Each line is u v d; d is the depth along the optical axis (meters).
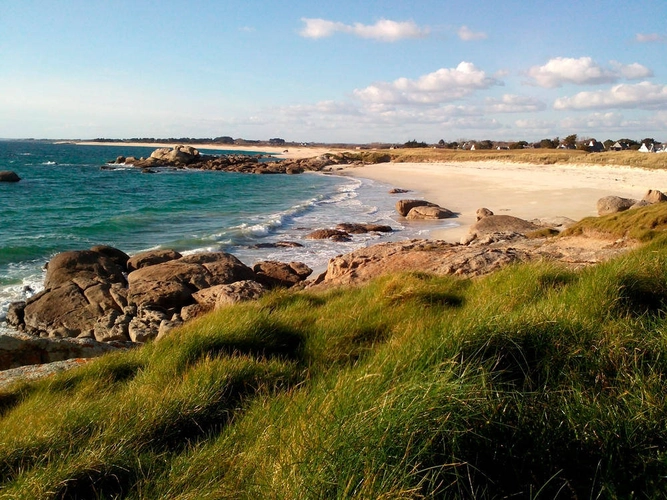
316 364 5.07
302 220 31.56
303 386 4.47
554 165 65.38
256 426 3.57
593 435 2.69
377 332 5.80
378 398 2.90
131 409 4.03
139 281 14.16
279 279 16.17
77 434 3.79
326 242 24.02
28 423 4.21
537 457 2.62
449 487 2.47
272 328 6.03
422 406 2.73
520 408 2.85
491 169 68.25
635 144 102.88
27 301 13.78
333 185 58.53
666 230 12.83
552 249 12.72
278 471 2.65
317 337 5.79
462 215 31.80
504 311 4.63
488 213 27.80
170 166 96.62
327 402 3.22
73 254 16.47
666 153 60.59
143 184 59.41
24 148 192.25
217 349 5.55
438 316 5.77
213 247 22.67
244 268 15.75
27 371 6.96
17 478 3.21
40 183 58.00
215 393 4.23
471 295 6.84
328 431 2.77
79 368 6.29
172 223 30.28
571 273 6.86
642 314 4.42
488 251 11.88
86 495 3.09
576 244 14.09
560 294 5.38
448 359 3.35
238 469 3.00
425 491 2.42
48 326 12.80
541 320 4.07
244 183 62.03
